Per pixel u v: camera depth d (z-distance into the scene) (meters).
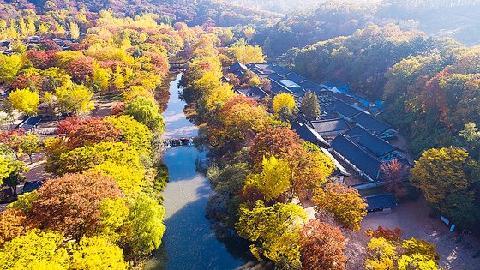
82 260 36.84
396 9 176.25
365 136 90.50
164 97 128.25
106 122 69.38
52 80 110.69
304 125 91.62
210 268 55.69
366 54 127.88
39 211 42.69
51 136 92.31
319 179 60.09
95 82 116.81
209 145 91.12
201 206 69.12
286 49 187.00
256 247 56.12
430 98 83.69
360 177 76.56
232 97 93.56
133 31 180.12
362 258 48.94
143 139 70.06
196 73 124.62
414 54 114.81
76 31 196.25
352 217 53.38
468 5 162.50
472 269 53.56
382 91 116.19
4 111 103.44
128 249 51.84
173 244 60.19
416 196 69.69
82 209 42.50
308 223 50.22
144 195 54.16
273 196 56.94
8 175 65.06
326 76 139.50
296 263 46.44
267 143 65.25
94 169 51.66
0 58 117.75
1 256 35.25
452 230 61.12
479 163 59.50
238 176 64.31
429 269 40.34
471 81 75.38
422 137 81.25
